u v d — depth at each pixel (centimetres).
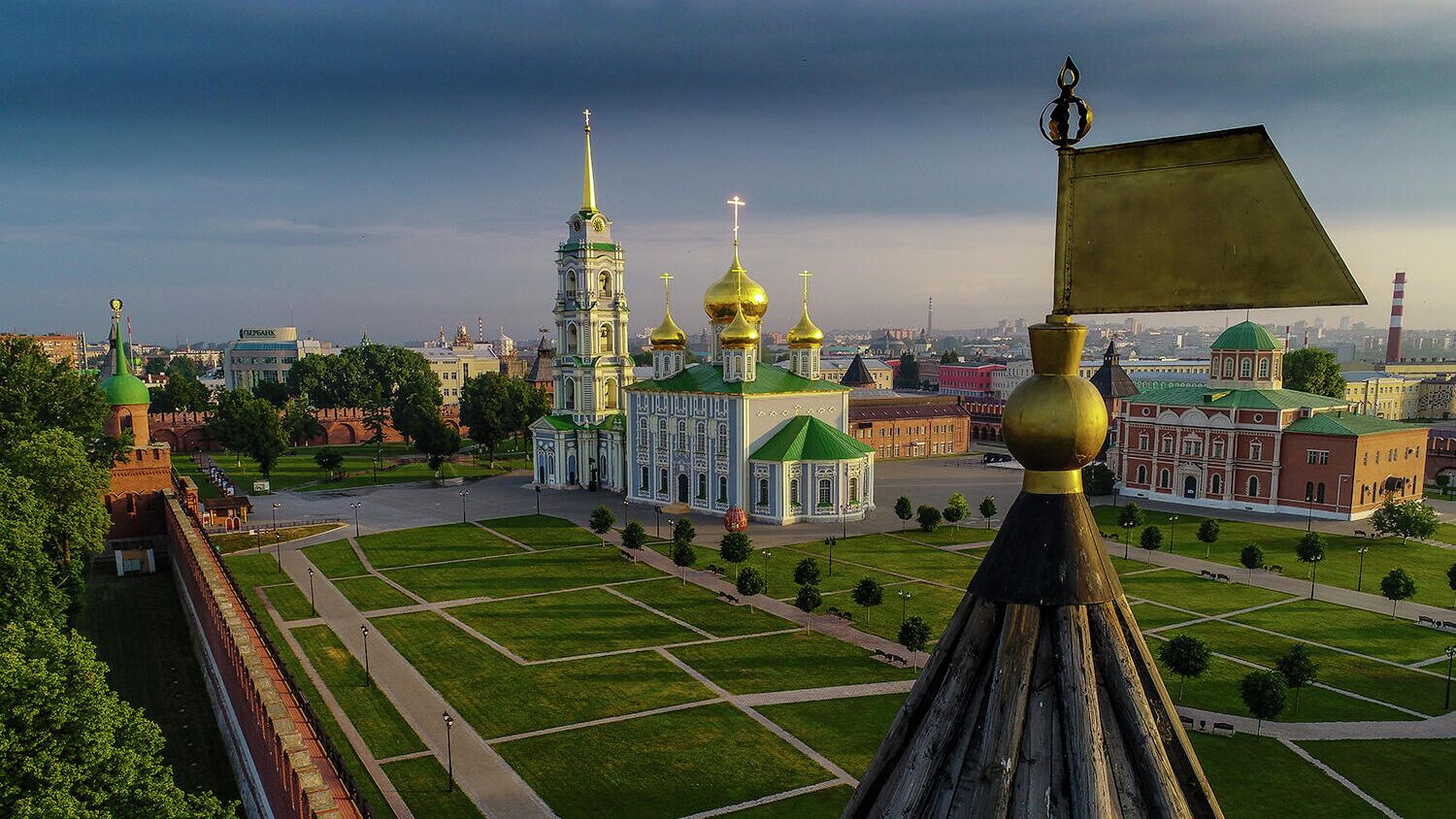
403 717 5547
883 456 17588
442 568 9069
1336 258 680
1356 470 11088
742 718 5484
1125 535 10381
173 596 7975
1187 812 716
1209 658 5825
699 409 12112
